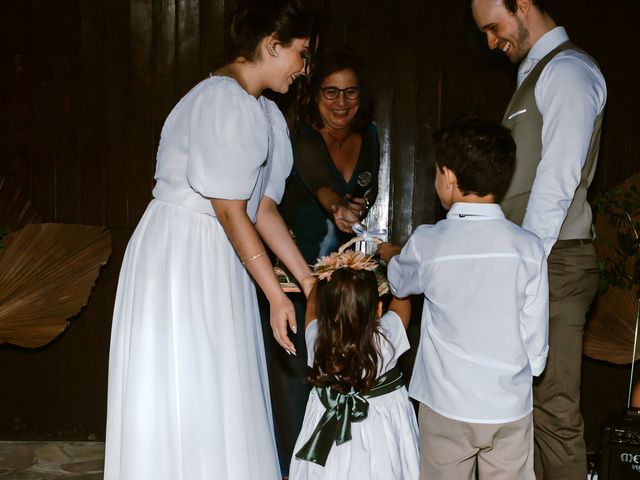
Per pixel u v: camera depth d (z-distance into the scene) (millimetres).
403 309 2812
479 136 2580
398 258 2727
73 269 4062
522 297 2582
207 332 2504
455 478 2662
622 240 3926
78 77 4051
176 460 2475
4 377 4188
